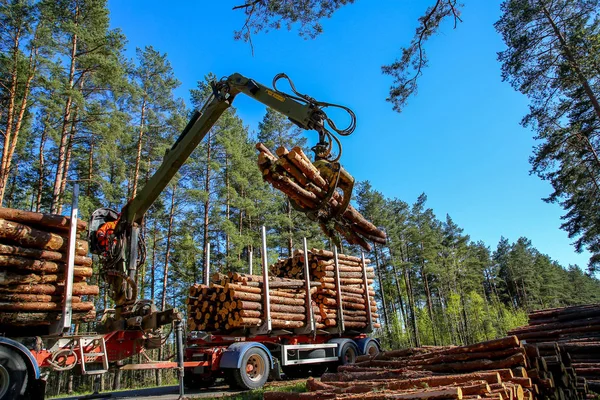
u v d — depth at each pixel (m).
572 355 9.40
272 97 7.17
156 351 26.67
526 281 70.12
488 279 71.12
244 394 8.42
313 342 12.15
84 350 7.22
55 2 19.83
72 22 19.23
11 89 19.17
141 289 27.53
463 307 45.28
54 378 23.84
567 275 94.88
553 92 17.55
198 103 27.56
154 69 27.41
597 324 10.33
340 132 6.48
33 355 6.23
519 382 5.13
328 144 6.64
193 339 10.65
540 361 6.24
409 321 45.53
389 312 49.47
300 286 11.84
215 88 7.89
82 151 26.02
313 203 6.04
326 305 12.54
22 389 5.70
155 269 31.44
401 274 49.75
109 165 23.80
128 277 8.32
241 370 9.54
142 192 8.56
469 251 58.97
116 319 8.33
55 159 25.06
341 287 13.34
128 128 23.25
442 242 58.78
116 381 21.02
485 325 39.66
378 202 43.53
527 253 77.94
